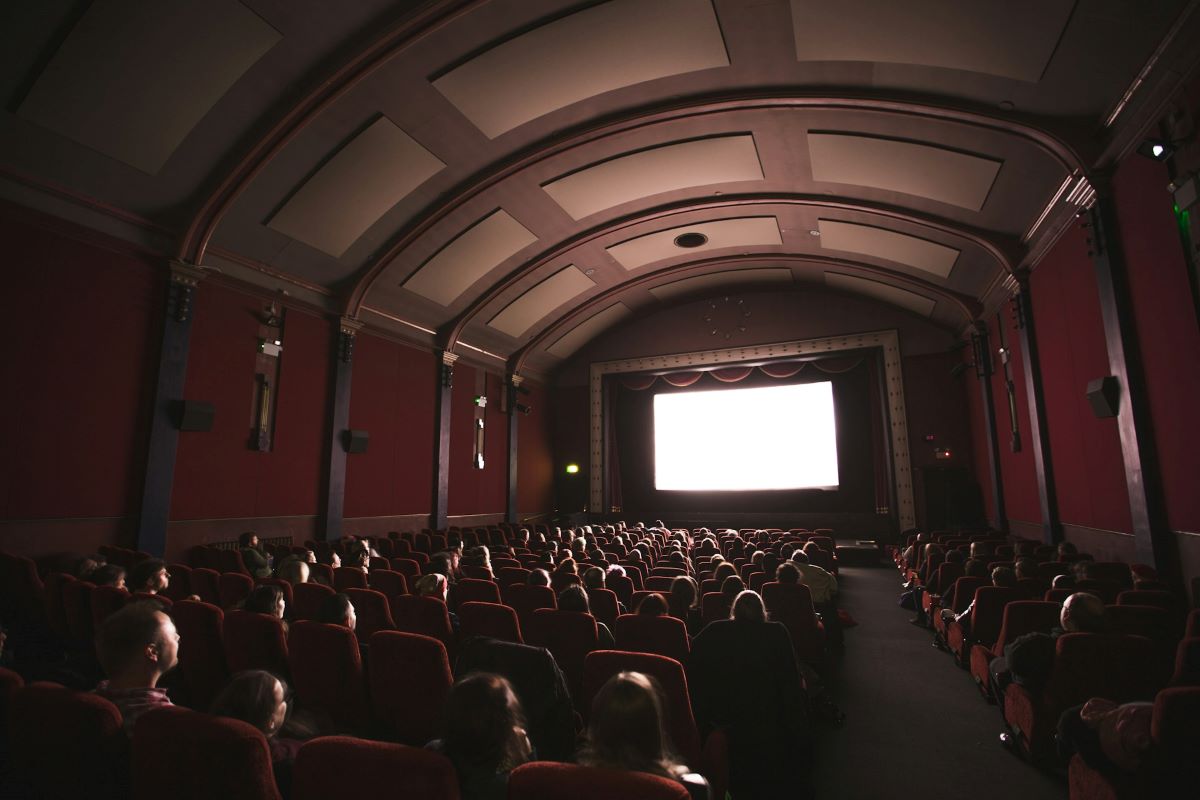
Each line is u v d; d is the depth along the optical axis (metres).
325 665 2.79
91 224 7.19
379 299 11.45
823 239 12.68
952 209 9.45
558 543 9.49
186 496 8.06
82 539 6.90
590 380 18.23
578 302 15.45
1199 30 4.86
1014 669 2.99
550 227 11.75
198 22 6.20
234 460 8.79
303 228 9.18
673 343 17.38
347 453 10.71
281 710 1.81
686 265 14.81
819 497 16.55
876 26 6.80
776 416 16.88
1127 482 6.29
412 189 9.48
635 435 18.81
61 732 1.61
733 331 16.69
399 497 11.87
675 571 6.32
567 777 1.22
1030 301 9.13
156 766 1.42
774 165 10.20
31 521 6.49
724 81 8.19
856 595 8.95
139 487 7.48
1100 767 2.03
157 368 7.74
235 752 1.35
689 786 1.50
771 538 10.87
